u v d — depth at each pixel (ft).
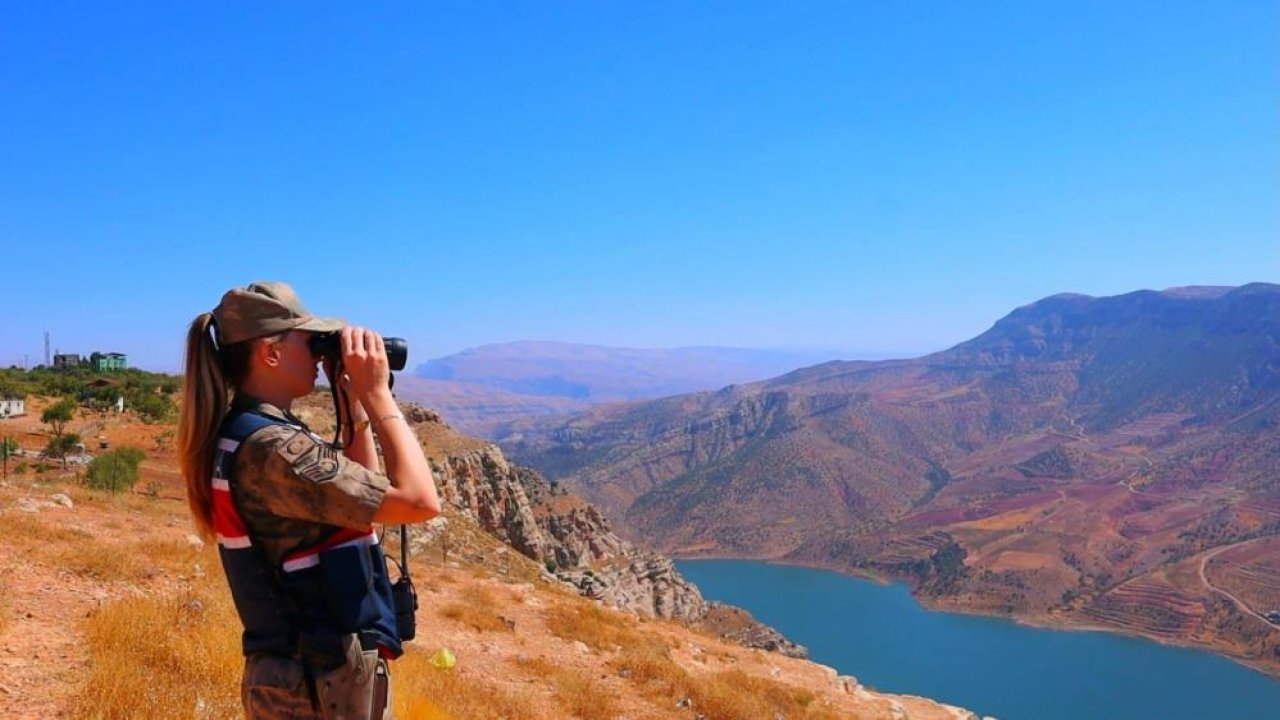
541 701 43.34
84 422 193.16
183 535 61.11
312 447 9.39
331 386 10.79
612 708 46.21
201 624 33.27
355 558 9.70
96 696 23.91
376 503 9.33
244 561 9.57
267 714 9.58
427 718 31.32
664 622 104.37
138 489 118.42
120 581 40.57
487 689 41.22
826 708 64.49
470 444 255.70
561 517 351.46
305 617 9.48
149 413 210.59
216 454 9.66
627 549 370.94
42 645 28.73
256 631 9.68
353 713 9.59
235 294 9.78
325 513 9.24
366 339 10.03
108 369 370.32
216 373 9.87
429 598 64.69
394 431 9.74
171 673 27.14
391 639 10.05
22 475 110.11
